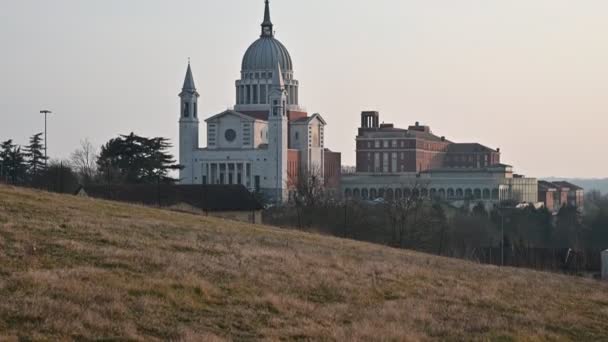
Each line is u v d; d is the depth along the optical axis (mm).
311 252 61531
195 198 123562
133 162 183250
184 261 45906
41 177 169875
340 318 39938
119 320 34156
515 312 47344
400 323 40344
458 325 41875
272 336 35188
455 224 183375
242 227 77438
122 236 52625
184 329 34188
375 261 62031
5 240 45062
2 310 32969
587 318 48062
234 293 41375
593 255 117188
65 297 35750
